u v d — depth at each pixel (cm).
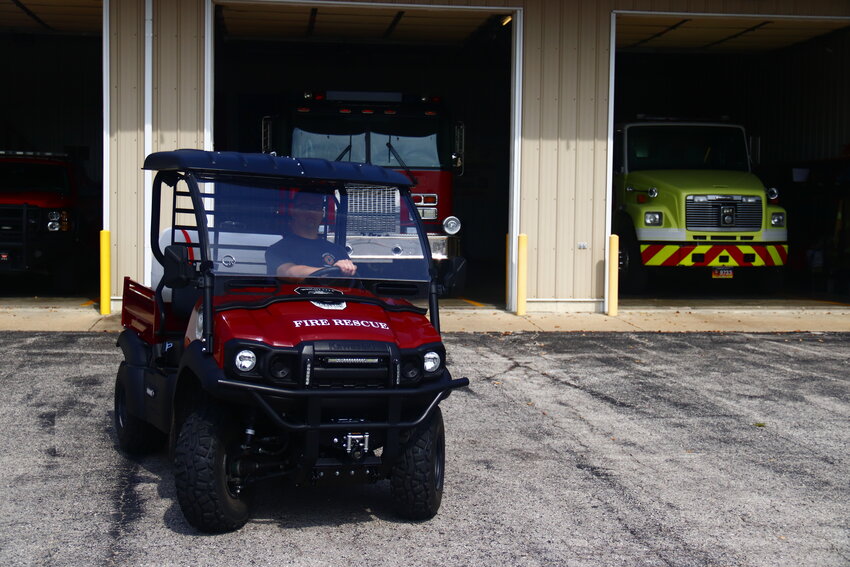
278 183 592
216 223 573
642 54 2183
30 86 2336
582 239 1523
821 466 720
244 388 505
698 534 573
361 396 519
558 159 1513
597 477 684
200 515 533
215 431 531
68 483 641
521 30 1498
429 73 2464
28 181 1606
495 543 550
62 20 1730
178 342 636
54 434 760
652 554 539
